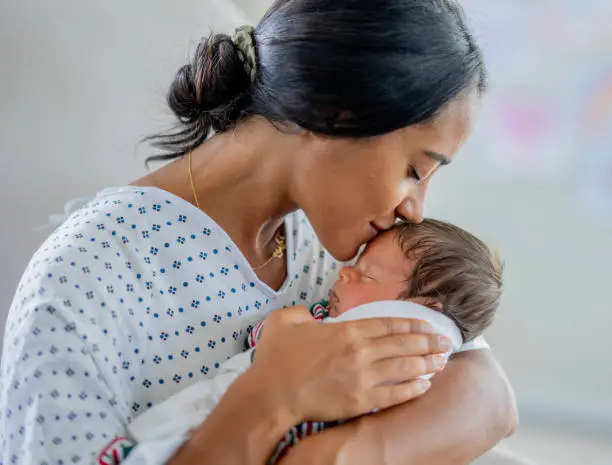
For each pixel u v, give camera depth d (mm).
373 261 901
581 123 1339
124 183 1324
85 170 1296
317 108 698
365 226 820
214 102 805
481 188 1413
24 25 1214
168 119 1275
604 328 1382
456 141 749
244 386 676
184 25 1300
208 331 829
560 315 1408
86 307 699
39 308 667
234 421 657
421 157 748
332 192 773
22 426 648
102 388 680
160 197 815
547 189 1379
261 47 756
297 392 667
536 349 1430
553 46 1311
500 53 1320
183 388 806
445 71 692
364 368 693
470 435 777
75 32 1244
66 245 727
